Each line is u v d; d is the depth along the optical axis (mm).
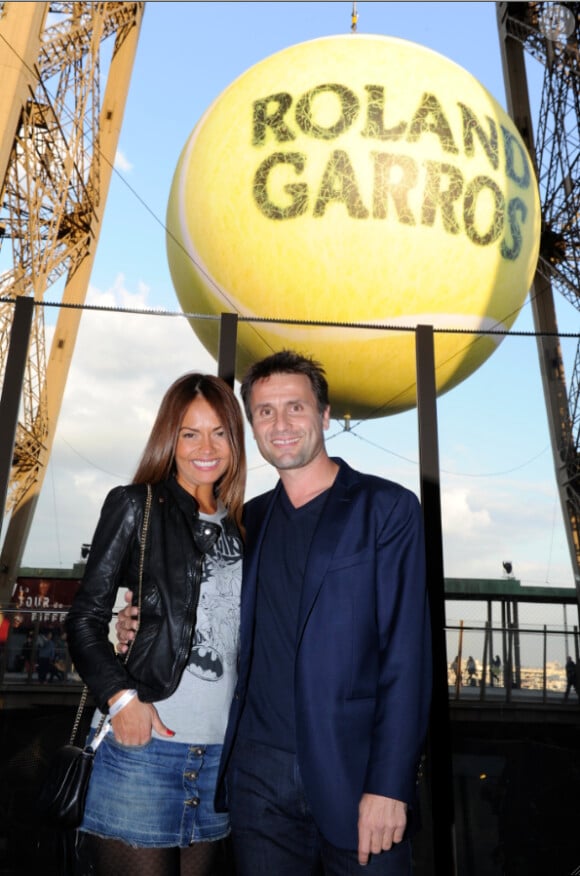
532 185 13898
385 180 11867
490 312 13117
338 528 3131
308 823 3072
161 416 3404
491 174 12727
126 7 26562
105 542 3133
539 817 5238
